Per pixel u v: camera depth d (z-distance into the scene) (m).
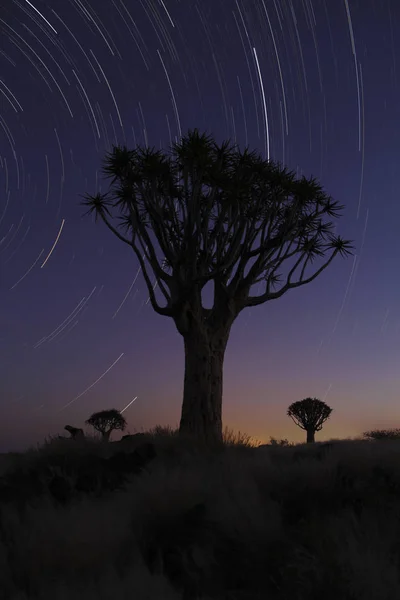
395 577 3.23
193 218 12.13
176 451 7.75
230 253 12.40
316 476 5.40
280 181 12.91
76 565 3.45
